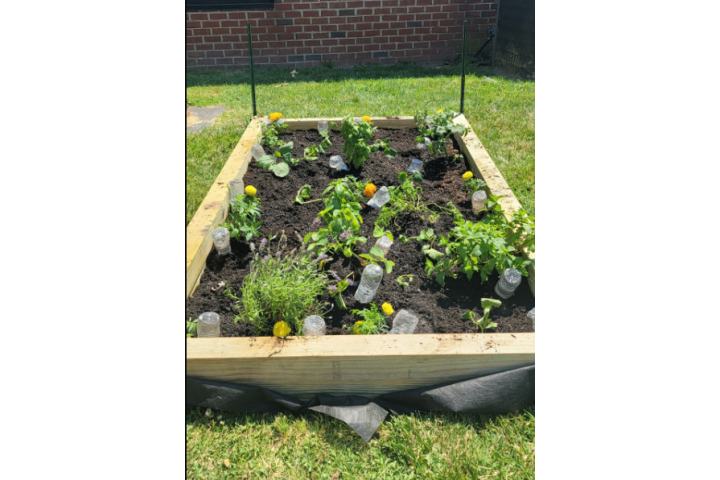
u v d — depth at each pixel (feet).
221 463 6.89
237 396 7.36
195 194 12.73
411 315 7.97
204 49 27.43
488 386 7.35
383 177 13.01
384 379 7.45
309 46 27.66
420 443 7.04
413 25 27.50
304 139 15.46
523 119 17.34
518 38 23.65
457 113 16.24
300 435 7.18
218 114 19.38
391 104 19.67
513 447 7.06
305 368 7.32
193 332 8.26
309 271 8.55
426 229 10.88
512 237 9.36
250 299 8.05
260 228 10.95
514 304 8.90
